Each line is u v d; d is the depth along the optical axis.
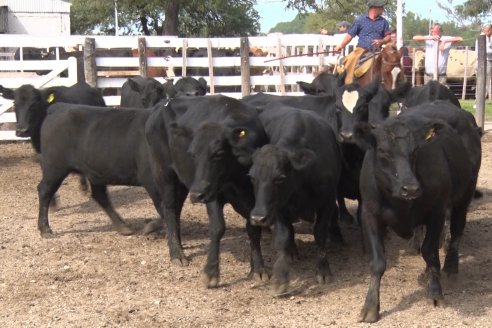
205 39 16.81
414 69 19.66
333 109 8.73
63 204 10.91
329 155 7.17
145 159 8.31
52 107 9.14
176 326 6.07
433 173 6.03
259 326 6.04
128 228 9.05
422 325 5.99
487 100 22.42
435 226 6.31
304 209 7.10
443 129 6.00
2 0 46.50
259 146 7.15
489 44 21.25
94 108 8.92
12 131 16.05
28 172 13.15
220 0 34.88
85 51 16.20
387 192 6.01
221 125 6.80
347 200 10.75
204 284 7.04
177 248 7.89
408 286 6.96
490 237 8.63
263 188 6.28
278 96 9.37
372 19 12.26
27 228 9.38
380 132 5.84
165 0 32.34
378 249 6.22
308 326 6.02
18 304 6.65
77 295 6.88
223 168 6.77
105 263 7.85
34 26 47.28
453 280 7.03
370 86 8.45
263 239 8.73
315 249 8.31
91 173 8.78
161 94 12.91
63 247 8.45
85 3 45.59
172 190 7.96
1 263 7.85
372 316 6.08
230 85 17.25
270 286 7.01
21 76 15.83
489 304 6.45
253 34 43.22
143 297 6.80
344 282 7.16
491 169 12.60
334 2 39.53
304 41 17.31
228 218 9.80
